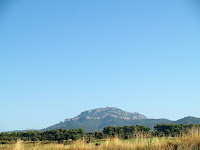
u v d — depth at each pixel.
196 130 13.10
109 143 13.89
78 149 14.38
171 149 11.09
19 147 16.44
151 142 12.84
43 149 15.54
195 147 10.52
